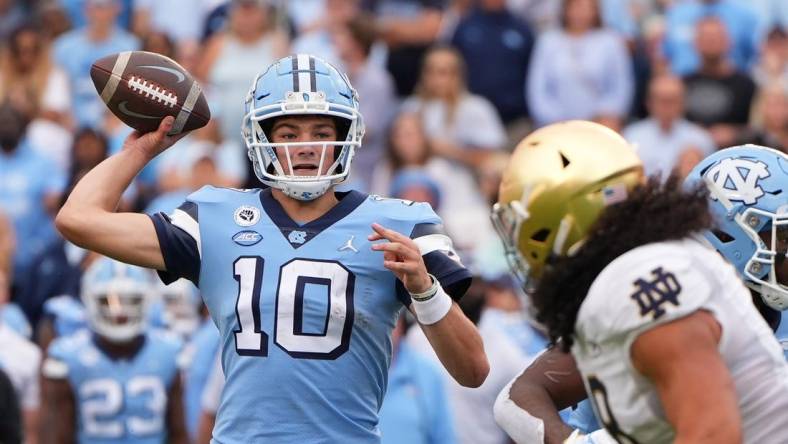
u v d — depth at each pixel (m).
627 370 12.22
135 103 15.79
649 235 12.36
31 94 40.16
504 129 40.03
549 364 14.52
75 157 35.53
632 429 12.42
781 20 43.12
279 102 15.49
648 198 12.55
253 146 15.67
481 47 40.03
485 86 40.00
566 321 12.54
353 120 15.70
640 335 12.02
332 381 15.11
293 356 15.08
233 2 39.59
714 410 11.75
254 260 15.34
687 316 11.97
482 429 25.92
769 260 14.91
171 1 42.66
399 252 14.58
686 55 41.09
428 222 15.69
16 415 23.36
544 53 39.91
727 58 39.94
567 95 39.69
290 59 15.83
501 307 29.20
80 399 26.42
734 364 12.35
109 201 15.60
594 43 39.78
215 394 24.98
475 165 38.16
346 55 39.53
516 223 13.10
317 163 15.54
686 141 37.50
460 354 15.12
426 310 14.85
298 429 15.04
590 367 12.53
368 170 39.38
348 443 15.15
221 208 15.71
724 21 41.53
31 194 36.31
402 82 41.06
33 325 32.34
